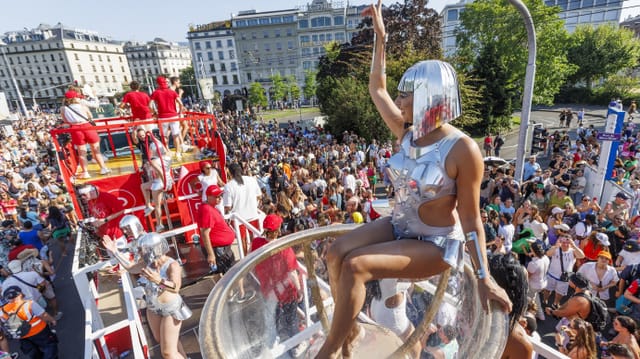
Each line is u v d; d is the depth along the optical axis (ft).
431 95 3.92
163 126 20.70
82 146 17.35
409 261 3.98
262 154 55.62
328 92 96.84
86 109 17.69
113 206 17.60
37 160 61.41
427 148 4.09
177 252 16.17
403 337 5.62
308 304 7.11
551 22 88.53
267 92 246.27
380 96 5.31
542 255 18.79
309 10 224.33
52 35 285.23
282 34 233.96
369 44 88.89
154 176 16.94
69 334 22.25
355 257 3.87
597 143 49.75
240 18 234.17
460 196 4.02
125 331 12.63
